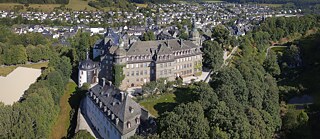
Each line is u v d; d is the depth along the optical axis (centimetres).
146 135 12225
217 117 12631
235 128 12025
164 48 19412
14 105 14875
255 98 15175
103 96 14912
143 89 17088
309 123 15400
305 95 19288
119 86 18412
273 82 18688
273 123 14288
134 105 13588
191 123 12006
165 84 18262
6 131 13800
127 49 19188
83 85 19262
